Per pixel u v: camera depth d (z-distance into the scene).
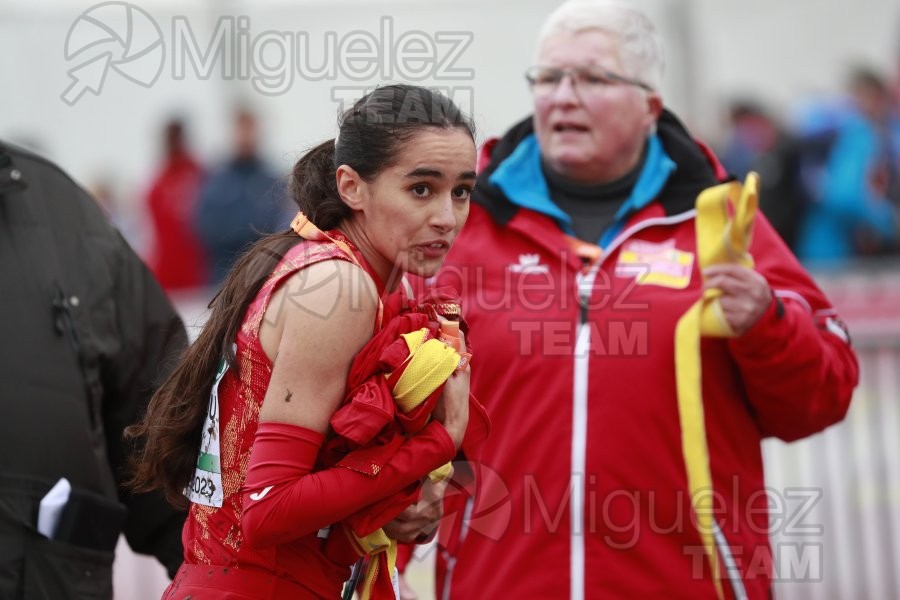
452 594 14.05
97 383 12.84
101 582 12.63
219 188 29.33
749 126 31.92
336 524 10.40
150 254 30.19
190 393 10.54
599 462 13.52
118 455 13.30
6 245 12.55
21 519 12.09
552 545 13.58
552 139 14.50
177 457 10.68
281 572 10.26
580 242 14.42
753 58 32.38
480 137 14.66
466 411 10.38
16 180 12.62
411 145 9.96
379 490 9.93
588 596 13.44
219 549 10.35
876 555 20.86
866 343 21.83
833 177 31.94
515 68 28.52
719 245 13.10
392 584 10.57
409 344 9.97
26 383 12.26
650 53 14.66
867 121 32.12
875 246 32.06
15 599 12.02
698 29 32.03
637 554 13.45
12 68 28.83
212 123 29.94
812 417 13.80
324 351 9.82
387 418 9.77
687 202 14.27
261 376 10.09
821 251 32.12
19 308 12.41
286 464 9.81
